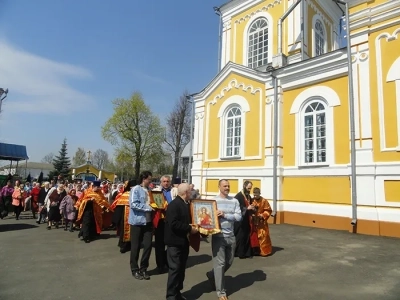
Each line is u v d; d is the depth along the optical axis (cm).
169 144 4356
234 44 1839
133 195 587
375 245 820
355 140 1044
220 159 1505
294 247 808
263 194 1288
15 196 1435
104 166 9356
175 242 453
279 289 513
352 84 1073
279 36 1464
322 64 1177
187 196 489
